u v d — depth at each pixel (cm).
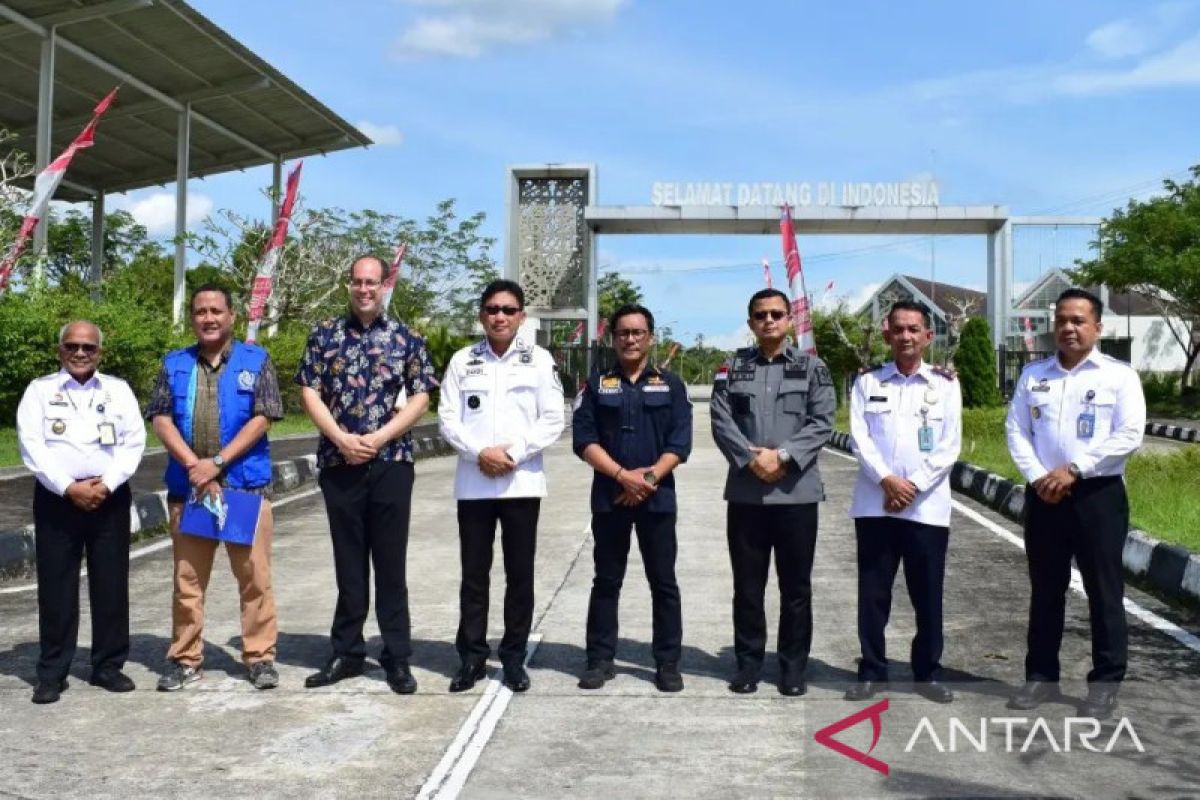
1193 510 961
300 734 448
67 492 492
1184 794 374
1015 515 1093
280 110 2998
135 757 421
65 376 510
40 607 499
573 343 3312
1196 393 3891
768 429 503
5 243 2041
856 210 3170
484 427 515
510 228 3269
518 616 516
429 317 4047
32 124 2995
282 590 753
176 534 518
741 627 508
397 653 516
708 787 388
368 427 519
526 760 417
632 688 511
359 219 3891
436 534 998
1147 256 3447
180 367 524
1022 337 3591
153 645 599
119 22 2317
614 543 517
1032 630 484
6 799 379
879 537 498
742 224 3209
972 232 3391
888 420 502
